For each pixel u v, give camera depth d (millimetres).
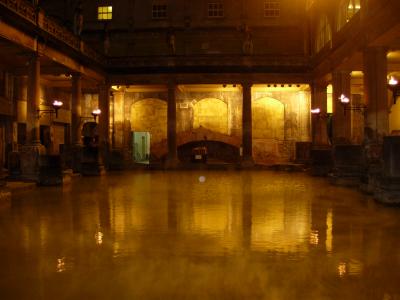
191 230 9555
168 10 37812
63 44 24141
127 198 15406
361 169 19812
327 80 30734
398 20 16203
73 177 25703
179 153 39125
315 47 32281
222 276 6152
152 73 33781
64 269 6555
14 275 6266
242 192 17266
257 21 37500
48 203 14117
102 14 38094
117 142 38625
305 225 10102
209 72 33531
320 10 30531
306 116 38500
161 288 5641
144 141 38906
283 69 33125
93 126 28750
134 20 37938
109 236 8945
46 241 8508
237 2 37562
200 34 37625
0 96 26359
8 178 20688
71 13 37062
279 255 7344
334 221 10602
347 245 8070
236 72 33438
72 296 5375
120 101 38688
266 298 5262
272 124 38750
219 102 38906
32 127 21281
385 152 13656
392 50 19812
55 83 32781
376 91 19656
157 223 10414
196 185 20484
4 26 18250
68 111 36500
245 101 33406
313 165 26547
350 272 6348
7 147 26625
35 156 20672
